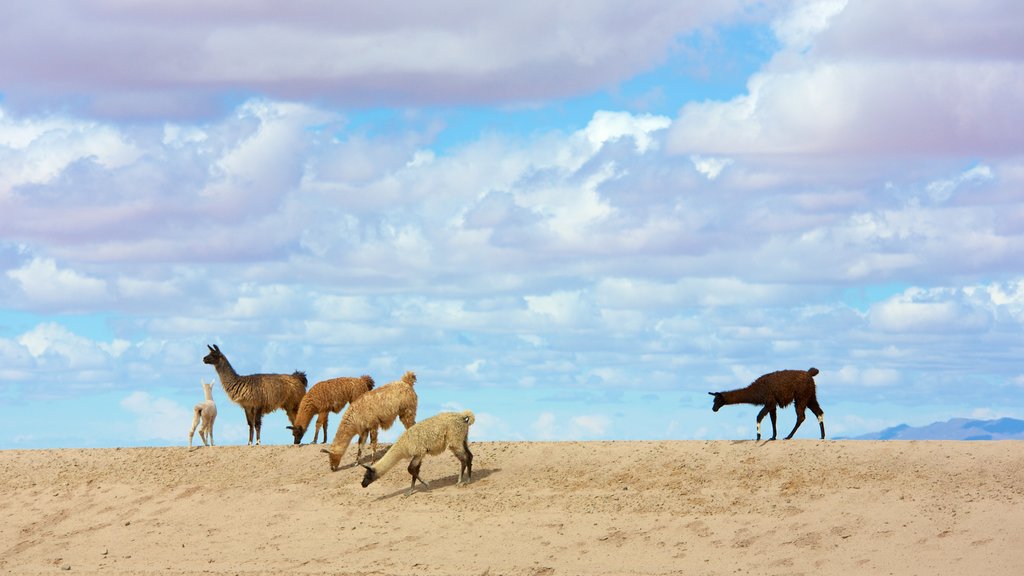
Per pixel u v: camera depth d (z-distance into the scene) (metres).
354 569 19.48
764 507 19.95
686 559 18.56
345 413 24.36
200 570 20.05
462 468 23.03
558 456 23.61
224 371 27.08
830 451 21.61
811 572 17.55
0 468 26.67
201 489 24.25
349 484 23.69
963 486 19.45
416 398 24.33
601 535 19.84
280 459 25.31
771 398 22.69
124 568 20.55
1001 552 17.09
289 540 21.30
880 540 18.19
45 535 22.94
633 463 22.59
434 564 19.39
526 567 18.88
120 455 26.73
